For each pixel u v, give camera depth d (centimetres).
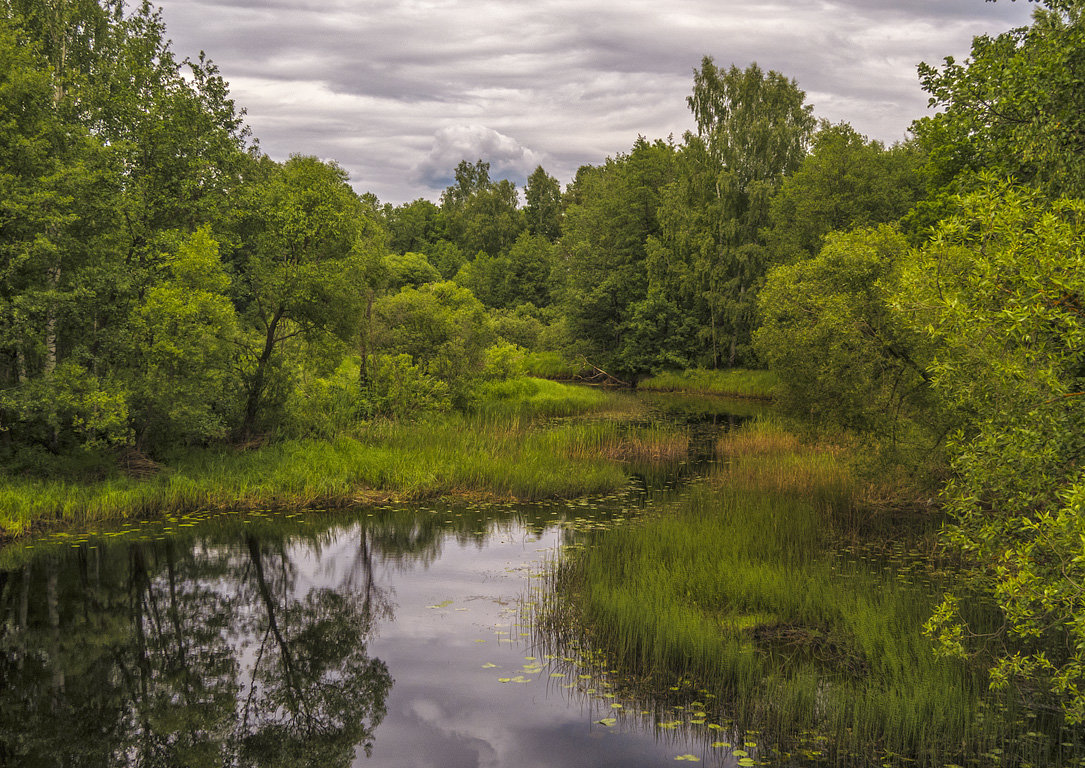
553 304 6862
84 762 642
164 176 1739
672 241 4838
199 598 1049
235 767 630
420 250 9919
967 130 910
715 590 943
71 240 1491
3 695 774
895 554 1148
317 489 1570
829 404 1346
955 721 630
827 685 713
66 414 1452
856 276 1196
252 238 1844
